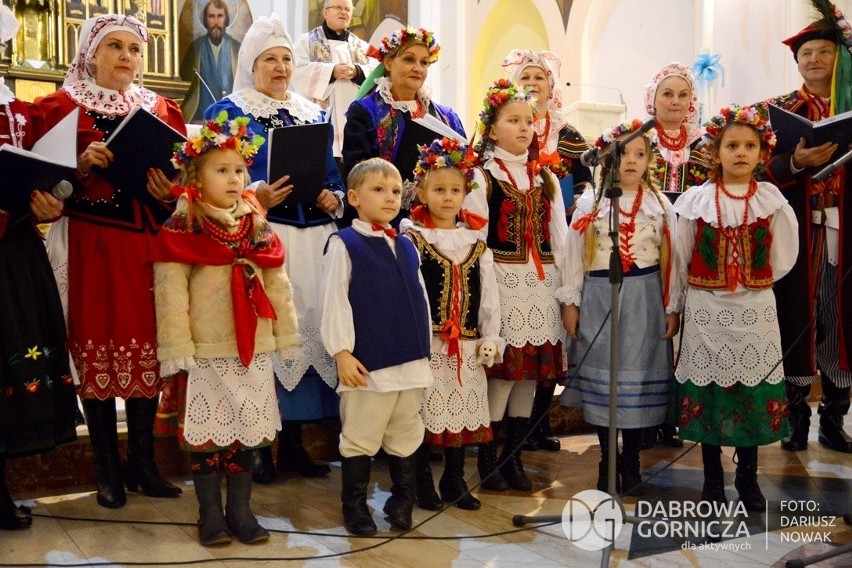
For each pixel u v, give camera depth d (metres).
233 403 2.90
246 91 3.72
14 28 3.21
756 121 3.36
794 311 3.87
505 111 3.55
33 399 2.93
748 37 7.03
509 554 2.83
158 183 3.18
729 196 3.38
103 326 3.20
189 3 9.47
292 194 3.49
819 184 3.98
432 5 9.62
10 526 2.99
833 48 4.07
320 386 3.62
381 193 3.13
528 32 9.41
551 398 4.12
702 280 3.40
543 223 3.62
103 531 3.00
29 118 3.19
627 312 3.51
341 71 4.98
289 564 2.71
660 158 4.39
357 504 3.05
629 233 3.53
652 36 8.41
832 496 3.48
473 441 3.33
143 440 3.40
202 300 2.89
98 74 3.36
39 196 2.91
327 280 3.05
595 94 8.72
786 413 3.34
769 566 2.75
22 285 2.97
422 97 3.89
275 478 3.71
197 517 3.16
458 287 3.30
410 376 3.06
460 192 3.33
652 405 3.50
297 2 9.87
